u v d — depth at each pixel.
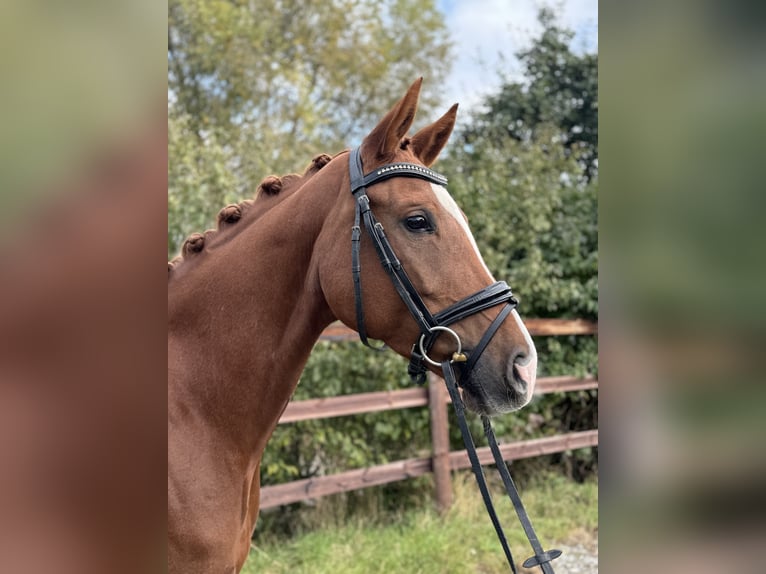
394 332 1.46
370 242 1.44
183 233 4.00
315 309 1.54
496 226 4.93
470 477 4.57
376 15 10.10
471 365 1.38
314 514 3.88
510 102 8.23
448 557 3.36
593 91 8.44
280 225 1.54
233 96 8.70
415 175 1.47
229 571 1.44
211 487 1.40
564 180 5.59
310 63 9.94
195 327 1.49
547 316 5.18
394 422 4.22
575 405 5.40
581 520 4.07
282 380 1.53
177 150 4.39
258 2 9.34
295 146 6.64
